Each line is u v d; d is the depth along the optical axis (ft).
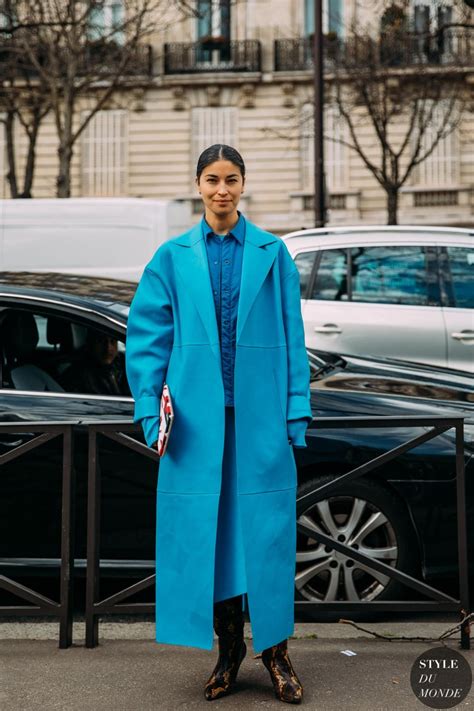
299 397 12.03
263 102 112.98
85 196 113.91
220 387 11.79
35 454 16.21
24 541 16.34
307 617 16.10
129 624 15.76
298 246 27.89
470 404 16.90
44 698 12.12
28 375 16.78
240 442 11.75
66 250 52.60
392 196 85.71
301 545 16.07
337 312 26.94
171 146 113.50
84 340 16.81
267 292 12.08
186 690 12.37
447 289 26.96
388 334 26.66
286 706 11.77
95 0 79.61
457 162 107.96
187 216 56.03
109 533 16.20
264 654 12.17
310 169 111.96
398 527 15.96
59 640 14.30
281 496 11.90
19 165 113.60
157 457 14.24
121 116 113.91
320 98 69.05
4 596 18.26
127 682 12.69
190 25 113.91
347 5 109.70
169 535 11.95
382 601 14.32
